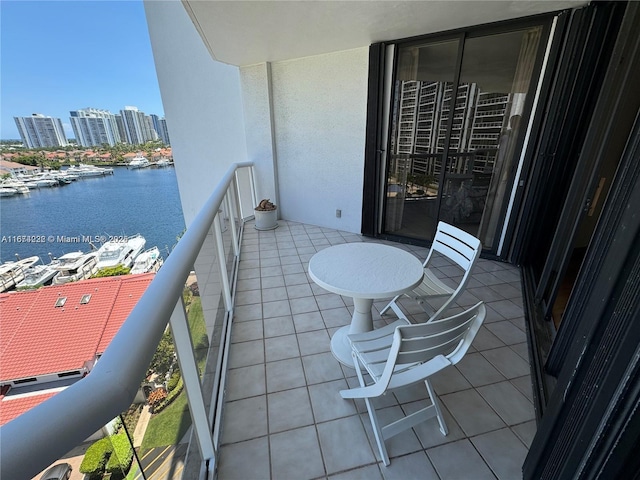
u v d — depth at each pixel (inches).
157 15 208.5
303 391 63.4
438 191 131.0
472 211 127.6
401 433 54.6
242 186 172.4
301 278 112.3
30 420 16.6
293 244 146.6
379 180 143.5
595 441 28.7
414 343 39.6
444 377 66.7
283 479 47.7
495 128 112.9
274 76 157.8
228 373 68.3
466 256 71.1
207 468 47.8
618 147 98.0
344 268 64.8
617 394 26.0
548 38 93.9
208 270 66.1
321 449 52.0
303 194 174.2
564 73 92.1
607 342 27.9
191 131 227.1
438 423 56.3
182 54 204.7
